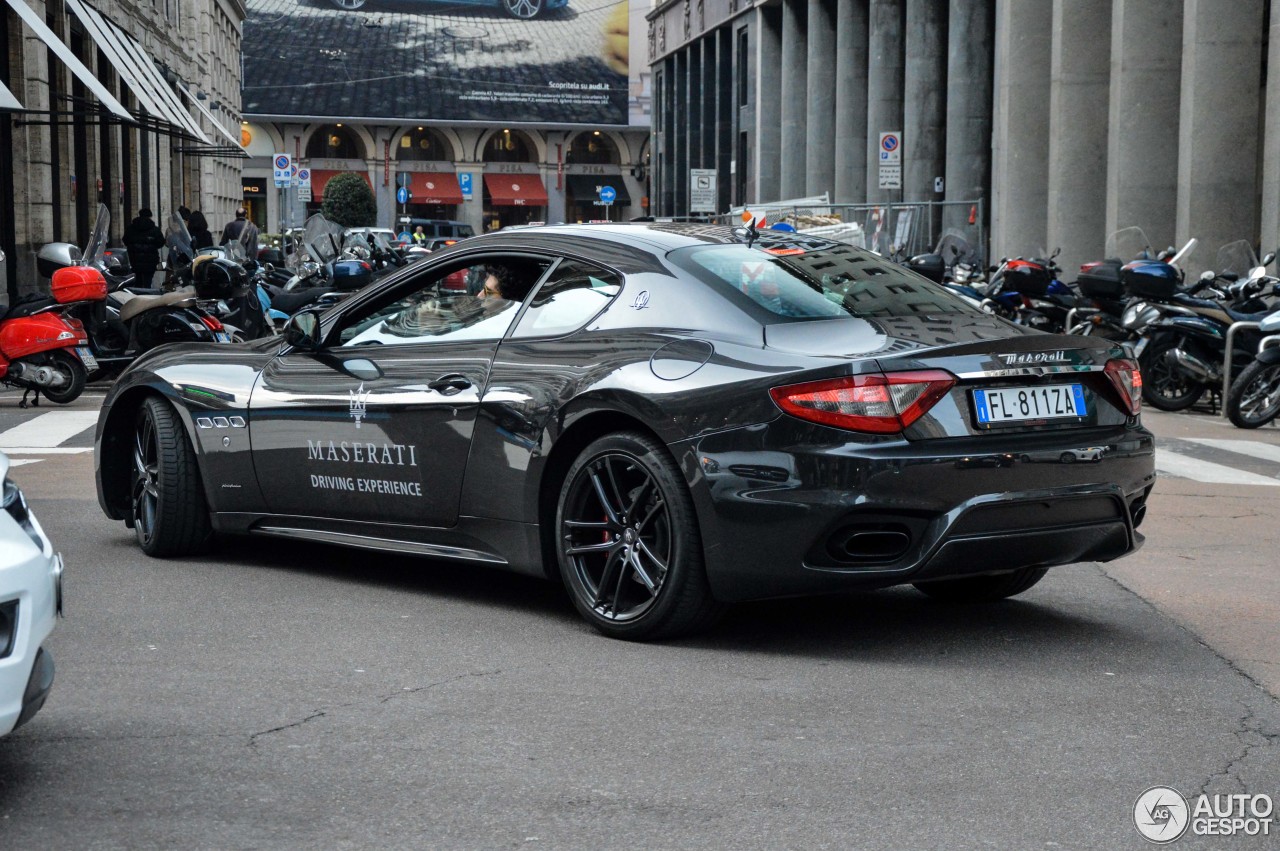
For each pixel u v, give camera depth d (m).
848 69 39.72
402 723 4.14
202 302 14.93
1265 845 3.28
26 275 26.28
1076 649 5.10
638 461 4.98
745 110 51.31
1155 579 6.42
